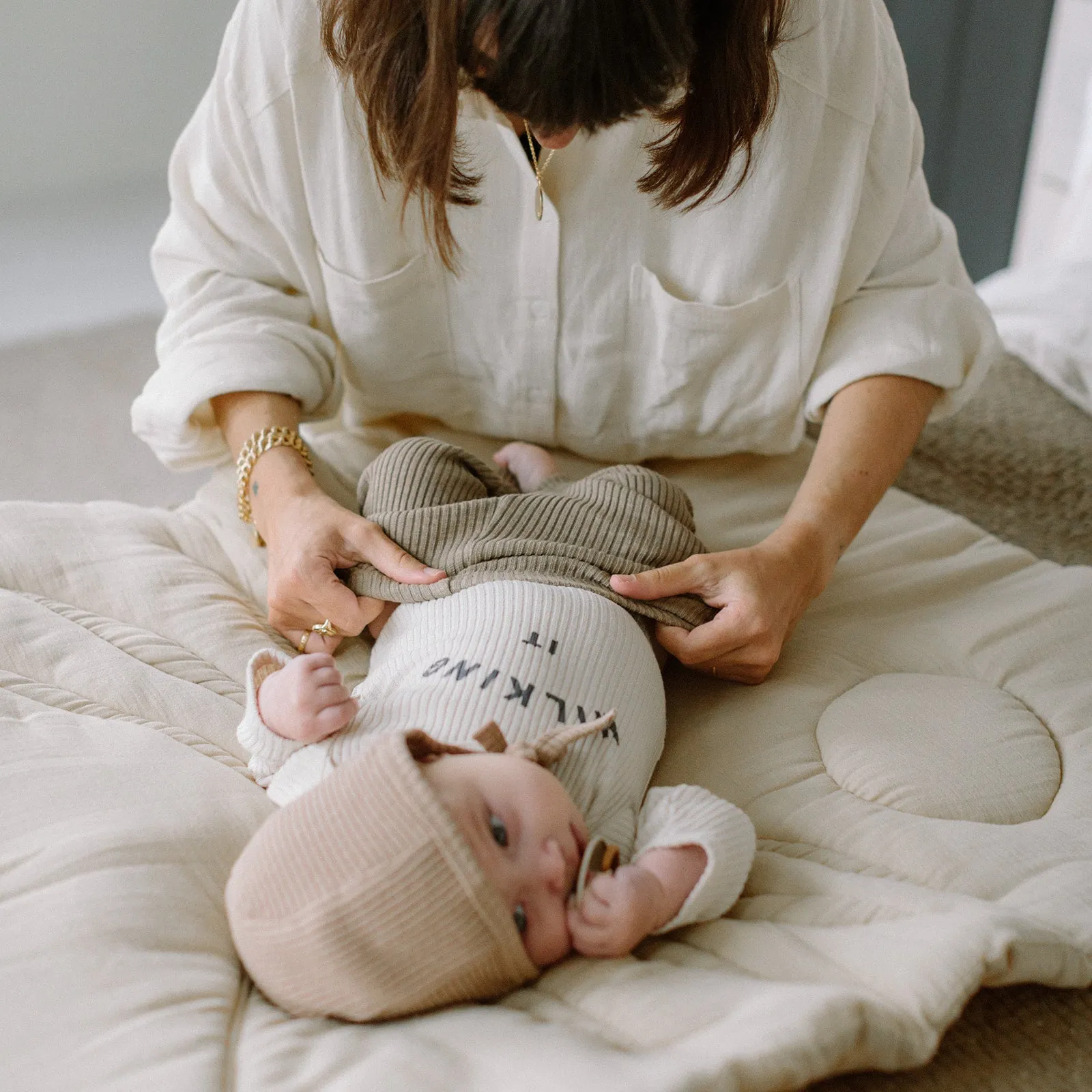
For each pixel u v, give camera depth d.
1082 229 1.94
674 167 0.91
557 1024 0.68
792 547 1.04
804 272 1.14
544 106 0.73
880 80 1.06
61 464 2.01
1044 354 1.77
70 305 2.53
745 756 0.96
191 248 1.25
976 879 0.82
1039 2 1.95
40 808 0.81
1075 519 1.52
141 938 0.72
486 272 1.17
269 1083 0.62
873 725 0.98
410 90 0.84
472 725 0.87
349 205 1.12
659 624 1.02
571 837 0.76
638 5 0.69
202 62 3.09
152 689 0.98
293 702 0.85
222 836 0.82
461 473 1.12
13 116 2.93
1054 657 1.07
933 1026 0.68
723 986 0.70
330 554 1.04
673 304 1.15
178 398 1.17
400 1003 0.70
